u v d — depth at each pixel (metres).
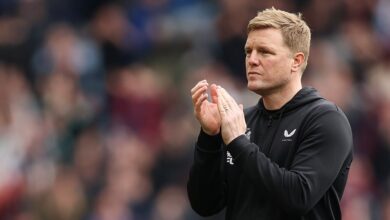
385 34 46.34
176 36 47.69
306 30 17.73
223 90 17.81
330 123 17.31
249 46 17.69
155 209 38.44
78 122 42.59
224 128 17.30
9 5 49.81
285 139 17.56
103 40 48.22
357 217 36.50
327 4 45.69
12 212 39.47
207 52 45.72
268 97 17.86
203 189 18.28
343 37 44.72
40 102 45.06
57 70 46.06
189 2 49.81
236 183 17.94
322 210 17.48
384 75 43.31
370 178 39.41
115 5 49.81
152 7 49.62
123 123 43.94
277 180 16.77
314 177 16.94
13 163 40.38
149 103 44.06
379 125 40.75
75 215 36.94
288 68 17.59
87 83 46.44
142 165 39.44
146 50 47.88
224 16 45.22
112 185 38.31
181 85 44.59
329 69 41.56
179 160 39.66
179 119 41.72
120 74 46.50
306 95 17.72
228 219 18.12
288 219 17.30
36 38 48.22
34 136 42.06
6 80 44.94
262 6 45.03
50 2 49.94
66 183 37.19
